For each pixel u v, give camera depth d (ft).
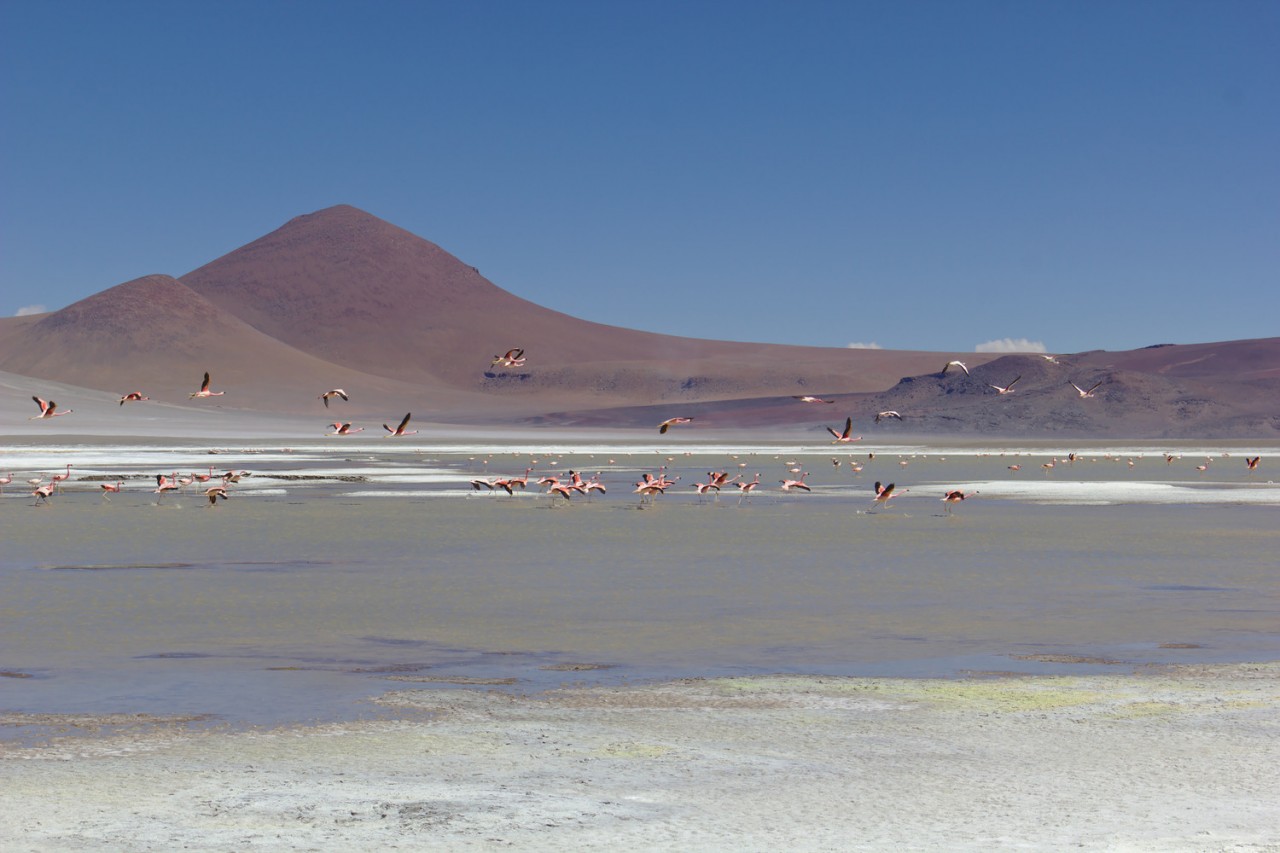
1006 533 266.36
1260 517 312.29
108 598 169.07
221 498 359.66
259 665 127.54
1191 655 134.21
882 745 97.19
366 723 104.32
